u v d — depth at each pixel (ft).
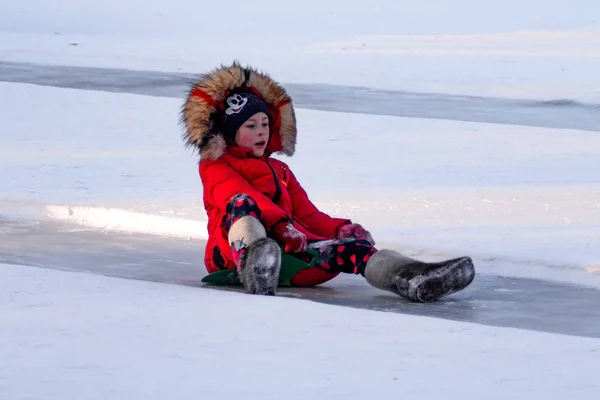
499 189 52.16
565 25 201.46
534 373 24.03
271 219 33.94
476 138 72.79
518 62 128.36
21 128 75.25
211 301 30.78
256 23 216.33
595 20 215.51
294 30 194.90
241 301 30.78
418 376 23.67
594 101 95.04
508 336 27.48
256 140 35.73
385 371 24.02
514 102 94.84
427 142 70.74
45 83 103.96
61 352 25.14
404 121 81.00
